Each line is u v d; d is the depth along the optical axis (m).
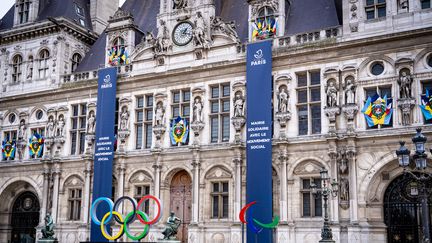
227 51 44.94
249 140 40.97
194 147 44.16
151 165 46.47
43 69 55.12
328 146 39.38
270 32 43.94
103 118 48.31
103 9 62.12
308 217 39.59
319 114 40.81
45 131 52.97
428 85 37.50
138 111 48.50
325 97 40.22
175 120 46.00
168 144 46.12
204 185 43.81
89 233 47.59
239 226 41.03
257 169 40.19
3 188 54.16
